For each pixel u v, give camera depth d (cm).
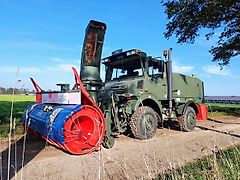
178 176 416
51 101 738
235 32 1761
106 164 558
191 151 683
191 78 1143
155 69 939
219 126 1253
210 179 390
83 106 611
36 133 776
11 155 623
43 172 500
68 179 463
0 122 1095
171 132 1023
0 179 454
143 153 657
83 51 681
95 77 695
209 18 1457
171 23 1672
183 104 1050
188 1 1512
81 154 627
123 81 915
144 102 912
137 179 451
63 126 582
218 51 1886
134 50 866
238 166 427
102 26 688
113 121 771
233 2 1344
